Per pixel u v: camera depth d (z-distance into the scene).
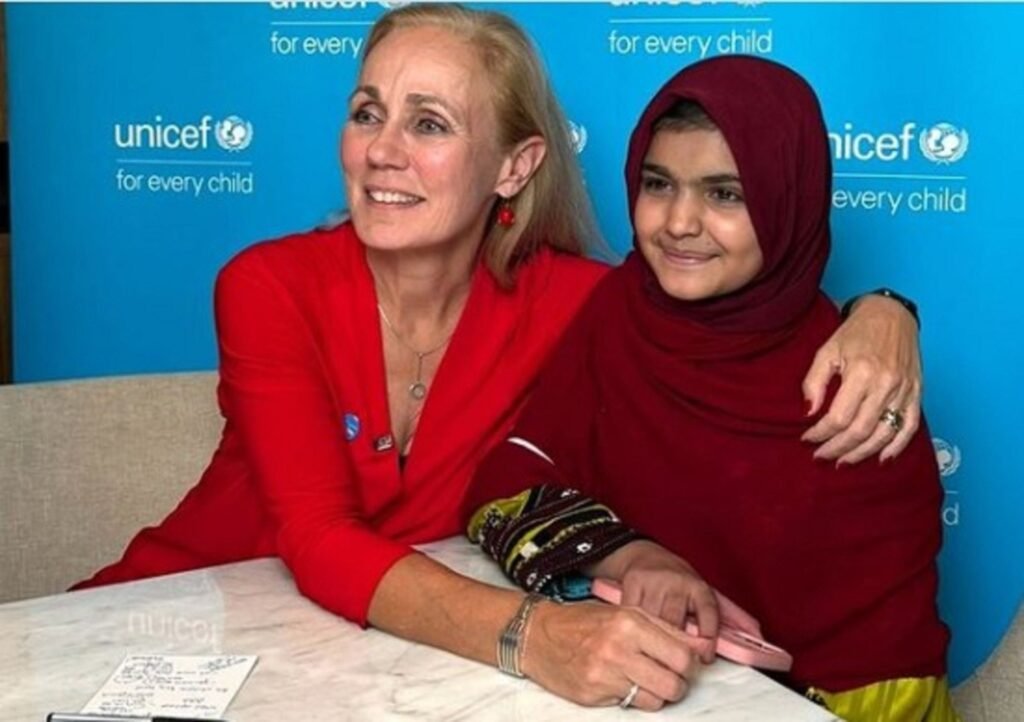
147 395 2.06
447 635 1.33
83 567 2.02
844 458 1.51
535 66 1.77
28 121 2.77
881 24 2.20
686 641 1.25
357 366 1.71
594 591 1.48
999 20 2.14
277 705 1.22
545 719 1.21
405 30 1.72
